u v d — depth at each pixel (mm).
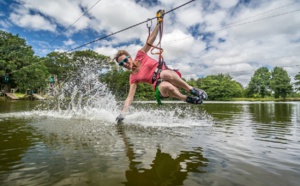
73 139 2342
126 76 42594
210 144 2164
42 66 33469
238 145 2143
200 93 2979
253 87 66062
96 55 42438
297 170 1437
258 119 4695
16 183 1184
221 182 1221
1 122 3738
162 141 2268
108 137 2455
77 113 5254
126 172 1360
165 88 2934
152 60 3158
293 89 57938
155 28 3146
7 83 28266
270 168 1470
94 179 1243
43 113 5355
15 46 27438
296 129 3236
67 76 39406
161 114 5512
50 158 1648
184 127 3293
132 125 3422
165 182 1210
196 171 1394
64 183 1186
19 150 1882
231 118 4895
